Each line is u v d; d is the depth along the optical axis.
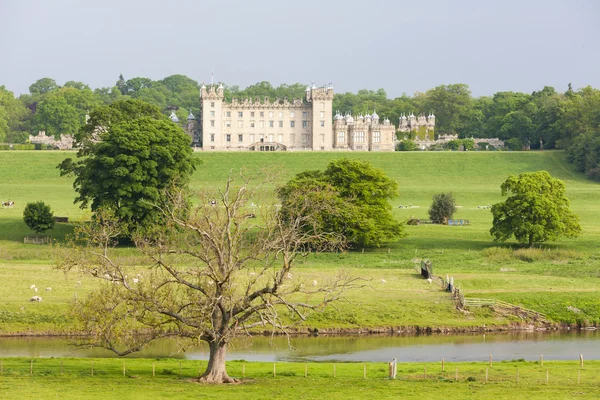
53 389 183.25
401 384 194.88
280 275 195.25
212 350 196.38
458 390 188.62
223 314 193.88
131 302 199.38
